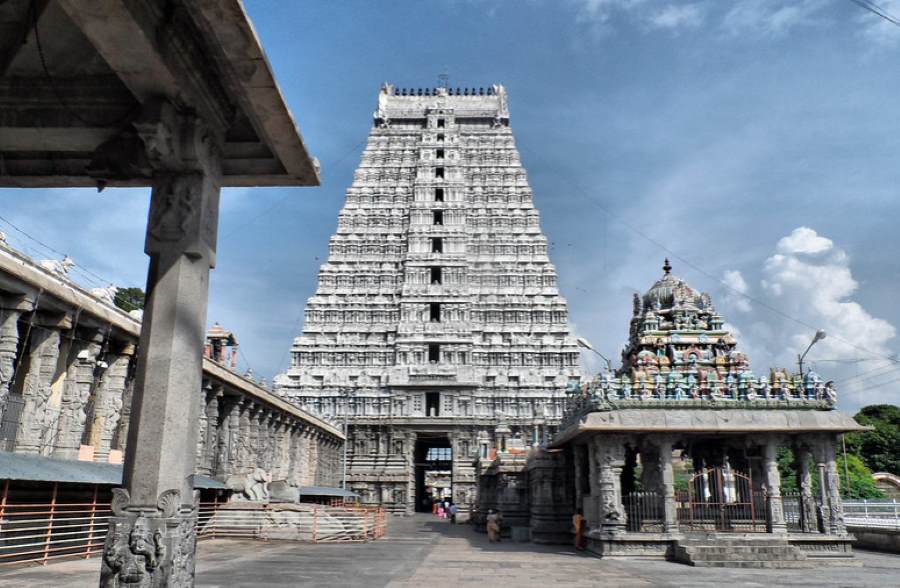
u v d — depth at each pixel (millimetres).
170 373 8719
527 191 90375
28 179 10391
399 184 89688
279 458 52938
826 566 23250
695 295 34750
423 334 80062
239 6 7465
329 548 30250
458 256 84000
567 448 34438
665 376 27531
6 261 20719
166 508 8336
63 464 23203
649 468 29172
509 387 79375
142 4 7258
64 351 26391
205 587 17188
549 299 84188
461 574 20531
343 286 84312
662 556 25094
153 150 8742
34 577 18328
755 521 28188
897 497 60125
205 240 9398
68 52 8727
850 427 25500
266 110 9219
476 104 96188
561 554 27578
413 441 76938
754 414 25969
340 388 78938
